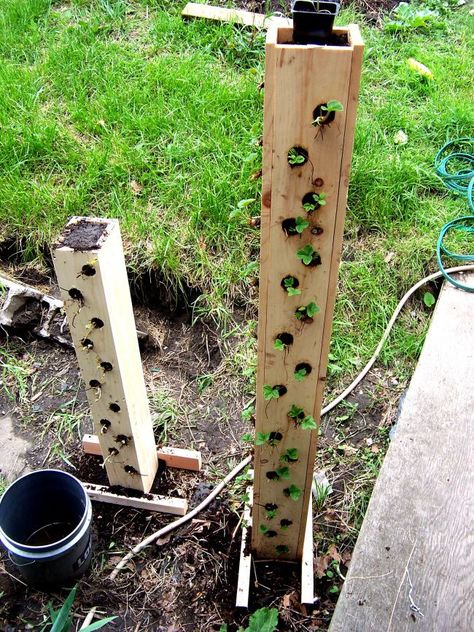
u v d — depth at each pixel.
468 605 1.47
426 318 2.40
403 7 3.81
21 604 1.75
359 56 0.90
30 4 3.66
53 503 1.86
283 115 0.97
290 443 1.48
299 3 0.93
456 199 2.73
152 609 1.75
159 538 1.88
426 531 1.61
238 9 3.72
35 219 2.58
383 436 2.11
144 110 2.97
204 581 1.80
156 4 3.68
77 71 3.20
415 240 2.53
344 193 1.05
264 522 1.68
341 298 2.40
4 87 3.07
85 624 1.71
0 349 2.43
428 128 3.02
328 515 1.92
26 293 2.42
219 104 2.97
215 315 2.38
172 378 2.35
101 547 1.87
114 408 1.72
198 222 2.51
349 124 0.97
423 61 3.43
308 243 1.12
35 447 2.15
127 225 2.50
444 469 1.75
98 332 1.56
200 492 1.99
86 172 2.70
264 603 1.74
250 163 2.62
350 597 1.50
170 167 2.69
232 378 2.29
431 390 1.96
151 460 1.97
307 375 1.34
